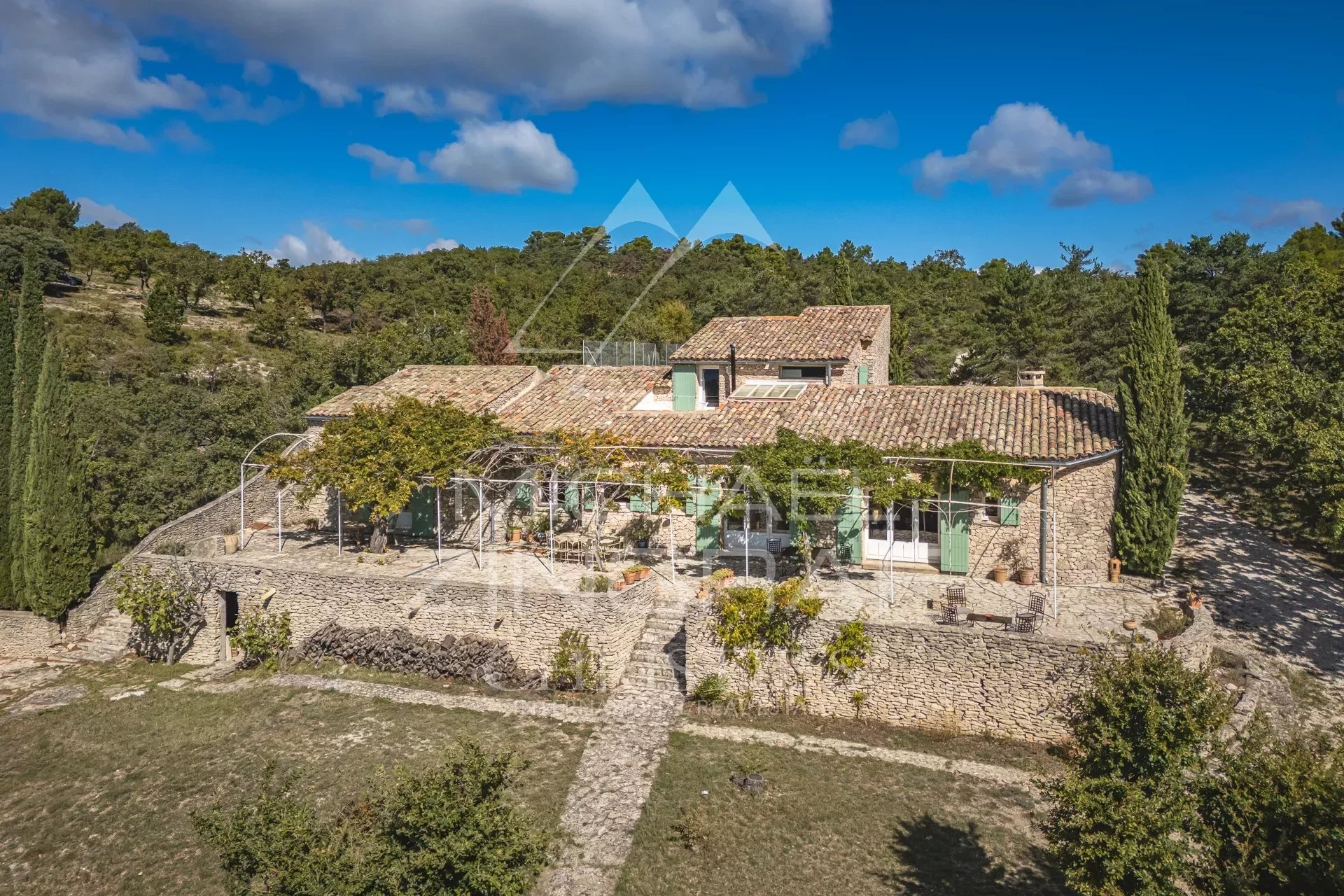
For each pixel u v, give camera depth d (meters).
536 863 10.15
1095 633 17.00
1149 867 8.86
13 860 13.46
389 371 42.66
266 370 55.75
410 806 9.46
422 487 25.47
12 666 22.31
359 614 20.86
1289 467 25.38
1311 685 16.88
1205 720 9.85
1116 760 9.81
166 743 17.12
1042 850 12.61
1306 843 8.12
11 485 22.98
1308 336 26.19
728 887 12.17
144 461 30.89
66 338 50.19
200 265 76.88
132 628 22.66
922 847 12.83
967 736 16.08
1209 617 17.44
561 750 16.00
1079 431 20.94
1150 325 20.66
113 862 13.32
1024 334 45.81
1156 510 20.70
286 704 18.59
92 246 84.25
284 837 8.93
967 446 20.19
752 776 14.69
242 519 25.02
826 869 12.44
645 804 14.15
